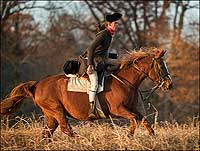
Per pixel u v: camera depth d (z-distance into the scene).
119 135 12.55
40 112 21.70
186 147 13.07
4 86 29.38
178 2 35.19
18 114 20.84
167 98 33.06
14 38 33.75
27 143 13.15
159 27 34.41
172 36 33.94
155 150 12.44
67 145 12.54
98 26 12.29
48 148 12.49
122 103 12.06
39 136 13.27
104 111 12.23
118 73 12.42
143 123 12.21
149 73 12.34
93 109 12.15
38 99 12.89
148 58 12.34
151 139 12.50
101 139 12.97
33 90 13.13
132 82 12.30
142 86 30.95
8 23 34.22
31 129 13.79
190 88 33.97
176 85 33.78
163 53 12.25
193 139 13.81
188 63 33.81
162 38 34.22
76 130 14.37
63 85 12.64
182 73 33.88
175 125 16.14
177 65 33.50
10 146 12.98
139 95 12.88
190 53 33.81
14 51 33.59
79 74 12.42
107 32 12.04
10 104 13.17
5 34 33.34
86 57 12.32
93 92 12.04
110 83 12.21
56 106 12.66
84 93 12.34
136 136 13.09
